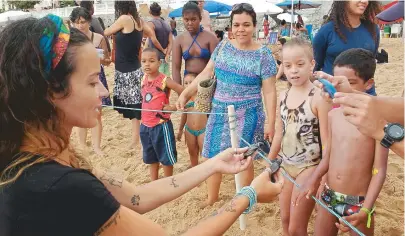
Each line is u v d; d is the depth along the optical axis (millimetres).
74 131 6230
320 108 2678
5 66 1217
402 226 3451
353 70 2527
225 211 1615
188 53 4551
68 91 1280
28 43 1200
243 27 3336
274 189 1772
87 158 1690
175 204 4090
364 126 1522
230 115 3180
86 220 1250
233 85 3455
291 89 2926
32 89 1223
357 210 2559
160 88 4090
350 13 3469
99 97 1403
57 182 1217
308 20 23891
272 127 3457
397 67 12000
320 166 2691
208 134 3633
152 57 4062
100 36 5566
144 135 4223
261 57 3377
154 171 4430
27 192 1216
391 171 4566
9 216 1235
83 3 6086
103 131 6539
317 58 3754
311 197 2635
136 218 1379
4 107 1254
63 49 1238
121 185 1790
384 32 24156
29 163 1256
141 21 5359
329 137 2660
